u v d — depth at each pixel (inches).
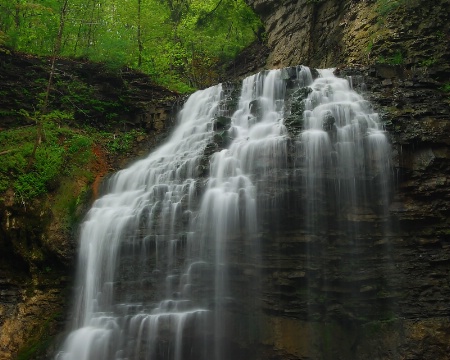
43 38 982.4
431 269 482.6
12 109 796.6
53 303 566.6
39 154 674.2
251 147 527.8
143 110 849.5
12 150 656.4
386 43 733.3
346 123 553.0
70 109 824.9
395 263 484.1
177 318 483.8
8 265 605.9
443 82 624.4
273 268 477.7
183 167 583.8
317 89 618.8
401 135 518.6
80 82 852.0
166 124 809.5
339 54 855.7
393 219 494.9
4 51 799.7
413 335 450.9
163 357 482.3
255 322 471.2
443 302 467.8
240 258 488.1
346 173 507.8
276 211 484.4
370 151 515.5
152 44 1106.1
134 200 583.5
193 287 498.3
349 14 870.4
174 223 527.8
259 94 690.8
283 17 1064.2
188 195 534.6
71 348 512.7
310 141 511.2
